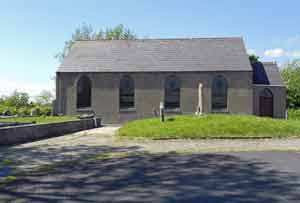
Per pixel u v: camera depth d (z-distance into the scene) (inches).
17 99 1943.9
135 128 768.9
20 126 677.3
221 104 1333.7
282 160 434.6
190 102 1342.3
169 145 600.1
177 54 1411.2
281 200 264.2
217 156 470.0
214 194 281.3
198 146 582.2
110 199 269.7
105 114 1376.7
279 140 653.3
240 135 685.9
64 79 1390.3
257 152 506.6
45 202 263.3
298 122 801.6
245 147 565.3
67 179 339.3
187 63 1366.9
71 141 686.5
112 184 317.1
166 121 800.3
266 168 383.6
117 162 433.4
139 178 340.5
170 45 1454.2
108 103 1376.7
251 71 1317.7
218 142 631.2
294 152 505.0
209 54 1393.9
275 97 1363.2
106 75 1378.0
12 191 294.8
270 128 713.6
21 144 636.1
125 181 328.5
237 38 1464.1
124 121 1366.9
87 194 284.2
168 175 352.5
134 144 621.6
